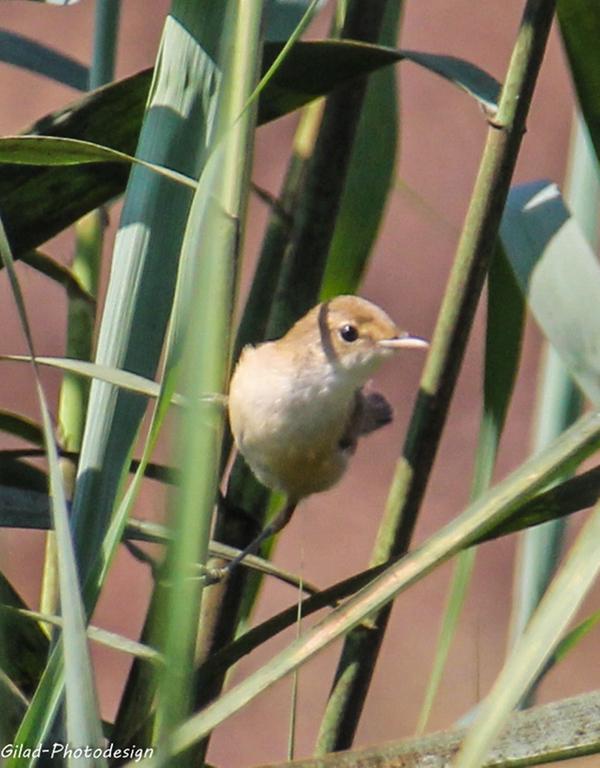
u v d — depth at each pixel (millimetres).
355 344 4566
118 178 4457
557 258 4434
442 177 6648
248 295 4527
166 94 4426
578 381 4422
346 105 4492
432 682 4465
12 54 4504
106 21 4496
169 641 3648
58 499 4207
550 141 6680
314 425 4555
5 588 4453
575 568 4035
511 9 7281
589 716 4383
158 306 4422
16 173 4453
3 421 4480
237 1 4387
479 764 3814
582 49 4445
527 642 3973
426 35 7090
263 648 4820
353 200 4539
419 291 6293
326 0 4480
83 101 4453
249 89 4383
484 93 4461
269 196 4520
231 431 4551
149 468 4453
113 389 4418
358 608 4363
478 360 6062
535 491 4359
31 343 4359
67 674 4070
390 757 4387
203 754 4449
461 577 4469
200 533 3584
